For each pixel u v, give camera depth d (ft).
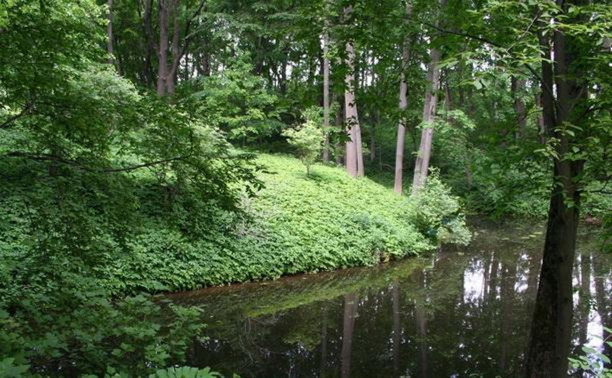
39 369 12.67
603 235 13.38
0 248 24.45
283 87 91.25
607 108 11.57
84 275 15.61
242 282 34.76
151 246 31.71
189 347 23.41
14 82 12.05
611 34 9.76
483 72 9.91
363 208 53.26
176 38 58.44
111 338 14.30
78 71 16.49
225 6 72.84
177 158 13.93
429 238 51.34
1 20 11.68
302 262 38.52
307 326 27.43
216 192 15.14
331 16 15.35
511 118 14.88
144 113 13.57
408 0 15.20
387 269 41.81
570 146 11.54
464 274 40.45
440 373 21.13
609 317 27.35
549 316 13.78
